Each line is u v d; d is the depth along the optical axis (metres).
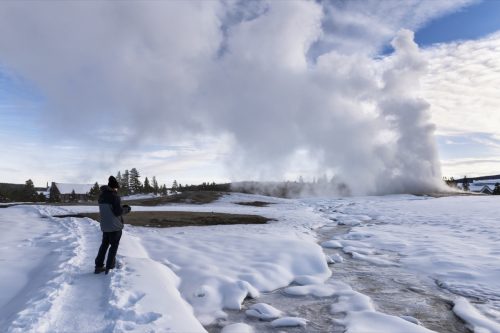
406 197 49.16
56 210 24.42
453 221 17.97
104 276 6.85
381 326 5.68
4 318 4.82
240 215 22.61
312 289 7.68
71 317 4.89
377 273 9.13
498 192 74.44
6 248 9.59
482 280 8.02
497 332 5.54
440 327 5.80
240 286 7.28
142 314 5.04
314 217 23.36
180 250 10.22
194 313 6.25
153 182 101.56
